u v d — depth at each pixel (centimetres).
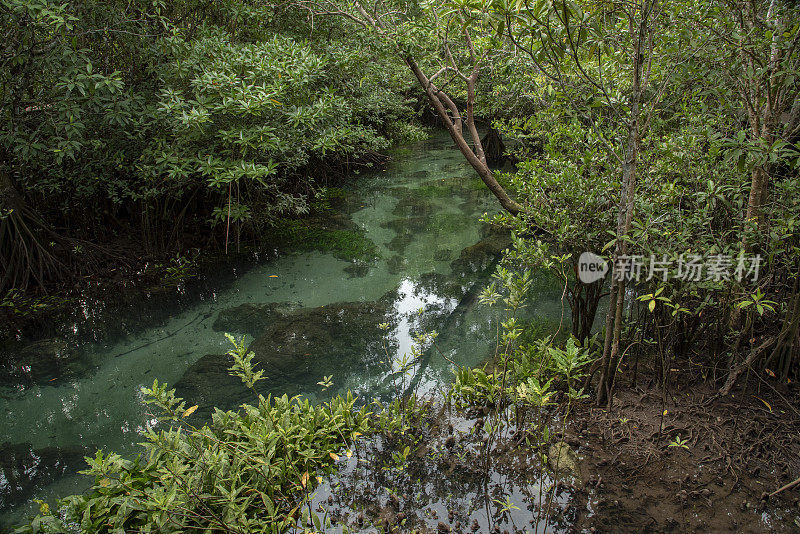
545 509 237
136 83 528
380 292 504
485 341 401
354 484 260
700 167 318
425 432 298
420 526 233
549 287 494
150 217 588
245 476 244
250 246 631
